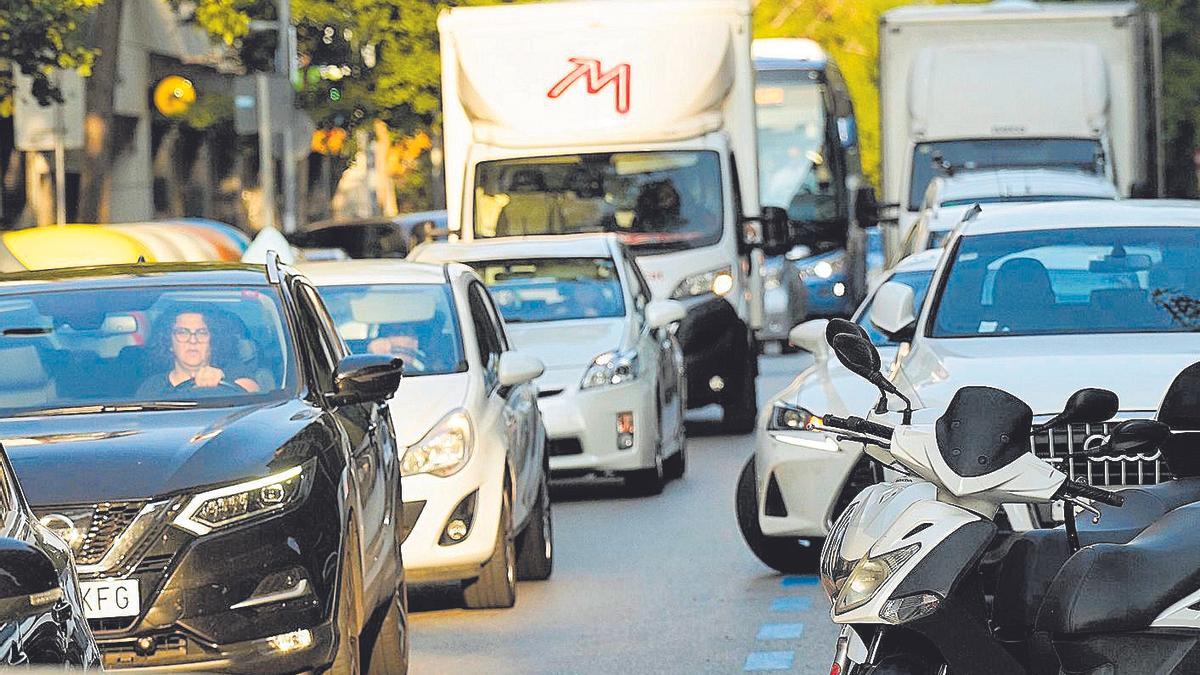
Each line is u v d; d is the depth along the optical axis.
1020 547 13.58
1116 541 14.40
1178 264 25.45
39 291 21.34
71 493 17.59
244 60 63.25
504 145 50.62
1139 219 26.20
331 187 103.31
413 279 29.53
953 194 51.12
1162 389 21.56
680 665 22.25
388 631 21.27
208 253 48.03
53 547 14.53
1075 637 12.41
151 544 17.56
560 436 36.41
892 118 64.56
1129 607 12.19
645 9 50.66
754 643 23.39
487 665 22.59
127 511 17.64
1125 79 63.25
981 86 63.31
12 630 12.68
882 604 12.56
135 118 86.69
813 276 79.38
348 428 20.58
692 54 50.53
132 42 83.81
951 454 12.88
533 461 28.30
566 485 40.09
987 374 22.31
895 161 64.75
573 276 39.72
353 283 29.41
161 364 20.39
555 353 37.09
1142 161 63.91
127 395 20.05
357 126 79.38
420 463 25.38
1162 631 12.20
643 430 36.88
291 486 18.17
